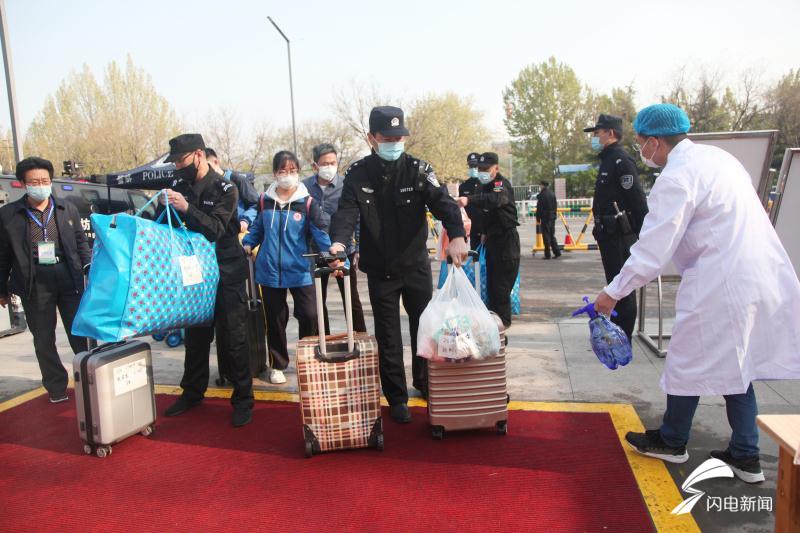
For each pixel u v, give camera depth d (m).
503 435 3.46
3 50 11.34
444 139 43.81
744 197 2.68
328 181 5.48
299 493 2.91
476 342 3.20
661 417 3.62
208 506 2.83
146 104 36.34
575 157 57.81
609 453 3.18
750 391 2.79
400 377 3.78
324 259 3.19
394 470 3.10
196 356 4.09
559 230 20.78
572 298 7.88
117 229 3.17
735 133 4.54
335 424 3.28
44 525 2.71
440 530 2.54
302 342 3.35
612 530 2.50
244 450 3.44
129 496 2.96
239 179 5.75
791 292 2.65
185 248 3.45
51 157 37.44
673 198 2.69
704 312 2.66
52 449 3.57
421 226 3.70
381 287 3.69
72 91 37.53
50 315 4.35
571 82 58.03
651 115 2.95
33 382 4.99
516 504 2.72
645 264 2.74
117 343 3.64
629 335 4.87
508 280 5.75
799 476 1.84
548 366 4.70
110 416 3.38
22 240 4.22
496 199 5.45
